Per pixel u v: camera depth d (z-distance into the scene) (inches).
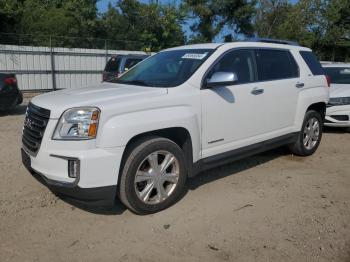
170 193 184.2
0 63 767.1
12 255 144.9
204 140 197.6
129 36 1384.1
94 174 159.3
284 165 256.8
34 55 804.0
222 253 148.0
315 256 146.9
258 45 236.2
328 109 362.0
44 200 191.3
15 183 212.2
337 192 210.4
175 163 183.8
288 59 257.1
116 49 975.6
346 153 292.2
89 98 171.2
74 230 163.9
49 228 165.0
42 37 857.5
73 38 896.3
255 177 231.5
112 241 156.0
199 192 205.9
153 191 181.3
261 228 167.5
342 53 1344.7
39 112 171.9
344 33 1289.4
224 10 1560.0
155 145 174.4
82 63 869.8
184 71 200.1
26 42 840.3
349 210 187.2
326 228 168.6
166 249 150.5
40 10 1182.3
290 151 277.9
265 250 150.3
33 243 153.3
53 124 163.3
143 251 149.1
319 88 276.2
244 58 223.6
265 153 284.0
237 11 1541.6
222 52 210.7
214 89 199.9
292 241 157.2
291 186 217.8
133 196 170.9
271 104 234.4
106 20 1381.6
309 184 221.6
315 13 1316.4
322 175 238.1
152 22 1382.9
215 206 188.7
